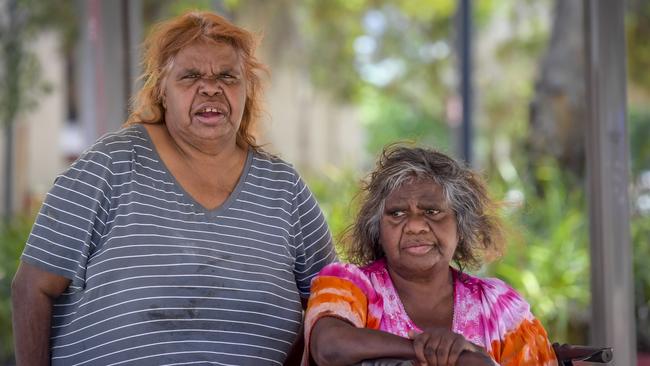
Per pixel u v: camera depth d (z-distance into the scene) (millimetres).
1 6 14086
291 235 4031
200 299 3717
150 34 4039
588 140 5617
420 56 25469
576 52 12023
